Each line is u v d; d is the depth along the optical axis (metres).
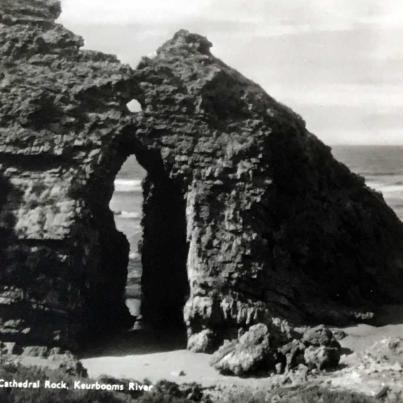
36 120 40.47
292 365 34.09
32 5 46.06
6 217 38.19
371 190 53.44
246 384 32.22
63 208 38.22
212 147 42.03
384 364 31.86
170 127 42.31
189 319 38.69
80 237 38.34
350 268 47.03
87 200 39.84
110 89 42.16
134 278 61.91
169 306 44.81
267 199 42.28
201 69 44.50
